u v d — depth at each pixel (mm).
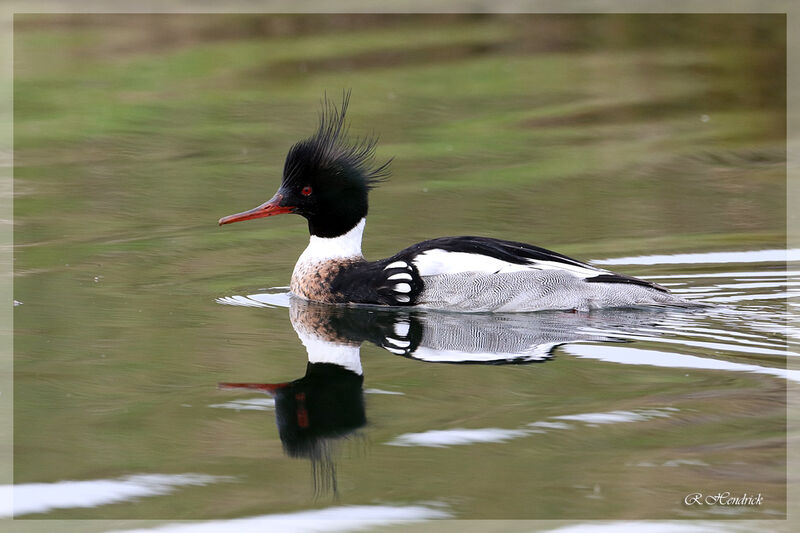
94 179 21594
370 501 9016
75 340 13078
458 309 14422
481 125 25484
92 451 9977
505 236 17781
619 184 21078
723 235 17797
